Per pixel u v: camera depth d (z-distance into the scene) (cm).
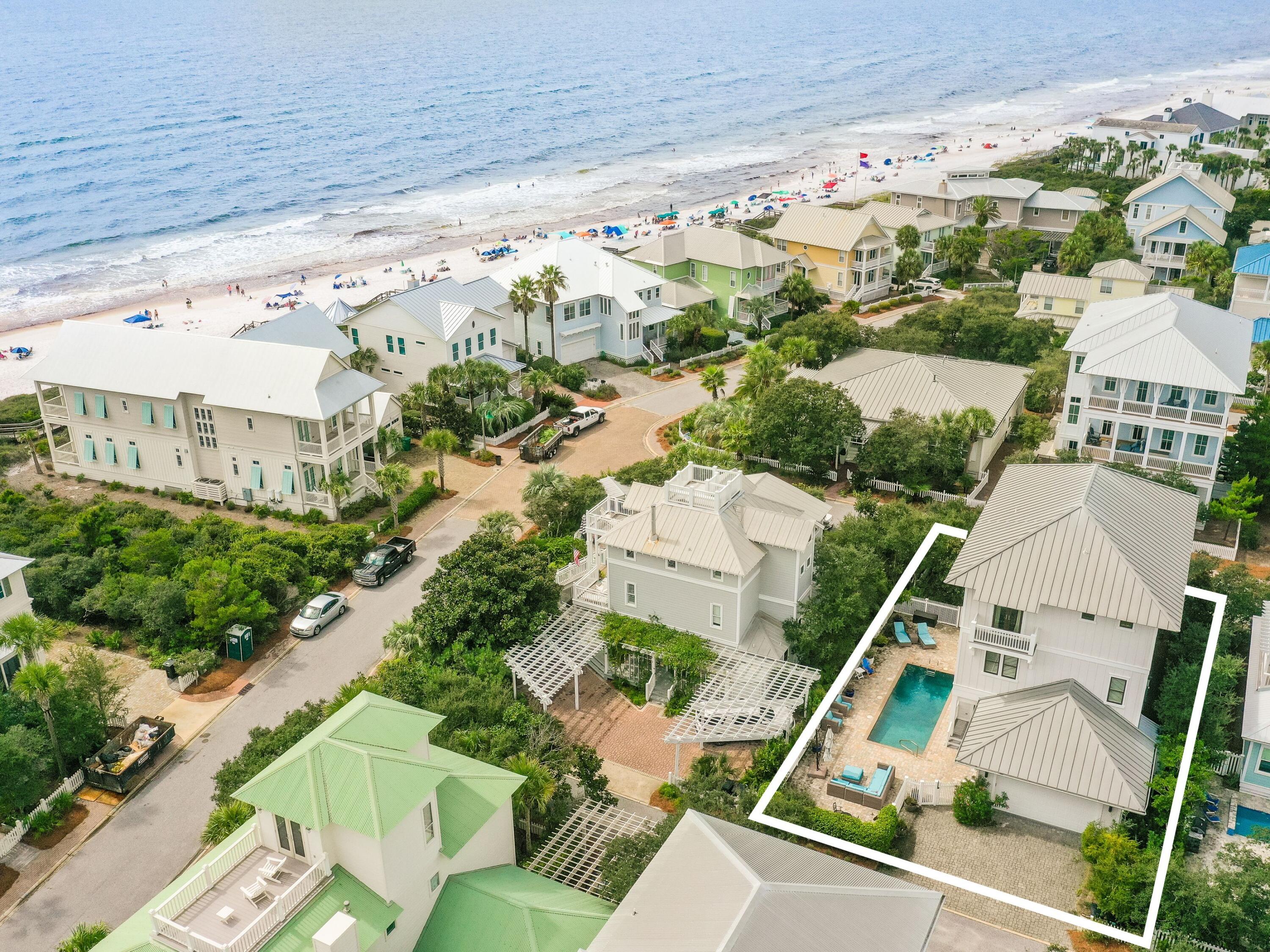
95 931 3591
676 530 5278
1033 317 10588
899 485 7438
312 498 7169
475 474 7919
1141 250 13450
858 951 2600
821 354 9400
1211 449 6731
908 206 14912
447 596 5225
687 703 5069
